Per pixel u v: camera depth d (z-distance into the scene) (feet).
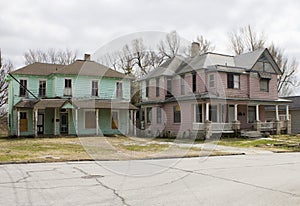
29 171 27.89
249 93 83.25
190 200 17.29
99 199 17.44
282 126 85.71
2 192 19.20
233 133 75.66
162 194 18.71
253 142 63.93
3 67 127.24
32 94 76.69
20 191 19.47
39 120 78.33
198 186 21.21
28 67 82.99
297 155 45.55
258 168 30.60
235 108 78.38
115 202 16.78
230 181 23.20
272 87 88.63
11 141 61.31
